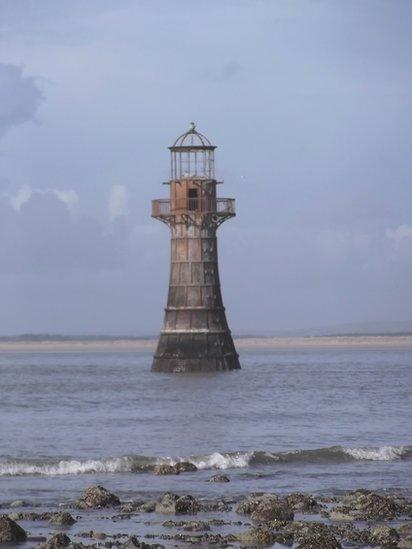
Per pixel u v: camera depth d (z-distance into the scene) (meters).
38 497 145.12
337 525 128.00
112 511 136.25
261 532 121.56
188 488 151.75
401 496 144.62
